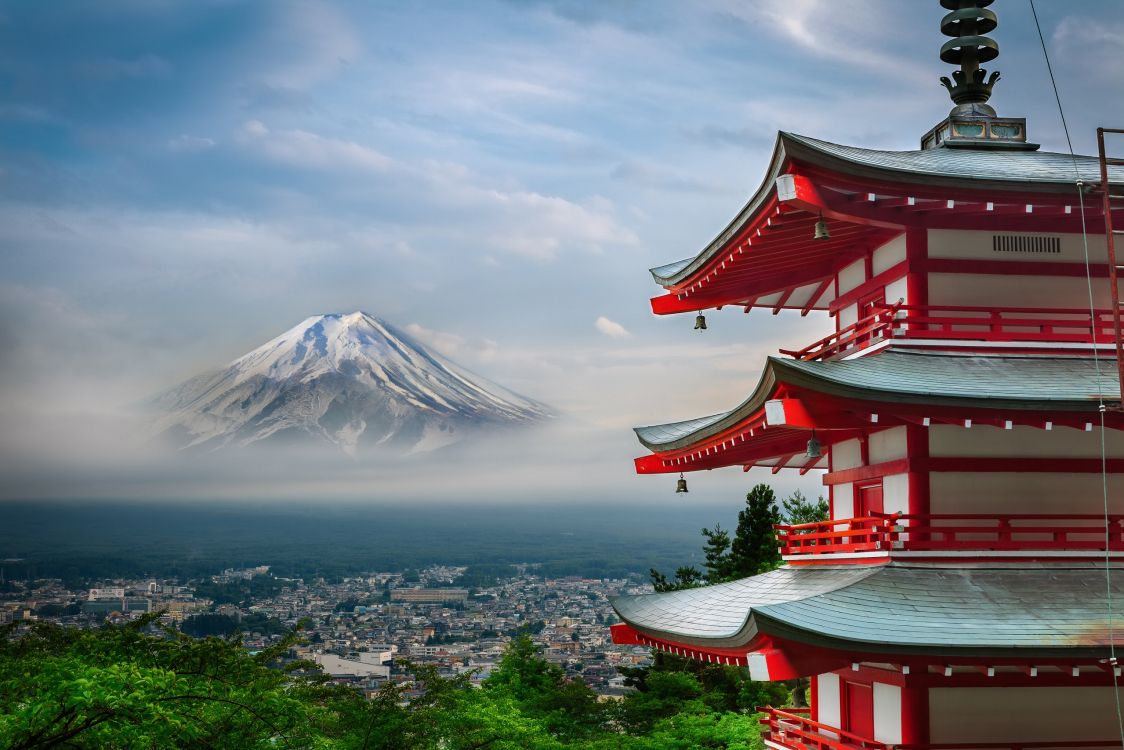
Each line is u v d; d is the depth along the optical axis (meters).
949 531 22.78
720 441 26.42
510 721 32.97
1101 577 22.50
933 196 23.33
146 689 16.94
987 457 23.47
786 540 27.66
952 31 29.02
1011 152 27.61
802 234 26.20
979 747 21.94
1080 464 23.59
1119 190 22.91
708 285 30.52
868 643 19.55
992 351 24.11
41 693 17.09
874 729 23.89
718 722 43.03
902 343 24.08
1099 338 24.17
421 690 33.31
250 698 22.09
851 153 24.38
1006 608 21.11
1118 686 22.27
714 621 24.89
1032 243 24.78
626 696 50.88
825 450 29.05
